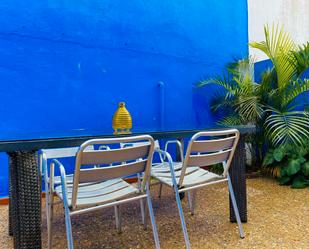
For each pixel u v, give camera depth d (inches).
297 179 124.8
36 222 54.5
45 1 120.7
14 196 54.2
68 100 126.5
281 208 96.7
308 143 124.7
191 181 71.5
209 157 68.3
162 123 150.1
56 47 123.4
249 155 150.1
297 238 73.4
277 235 75.4
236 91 146.3
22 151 52.0
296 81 132.1
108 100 136.1
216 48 169.5
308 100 142.7
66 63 125.8
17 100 115.6
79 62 128.8
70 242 52.2
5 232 83.8
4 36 112.7
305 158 127.1
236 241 72.6
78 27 128.2
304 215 89.6
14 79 115.0
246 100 134.6
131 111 142.3
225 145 70.4
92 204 56.1
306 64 131.4
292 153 126.6
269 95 137.3
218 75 169.3
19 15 115.4
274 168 133.0
